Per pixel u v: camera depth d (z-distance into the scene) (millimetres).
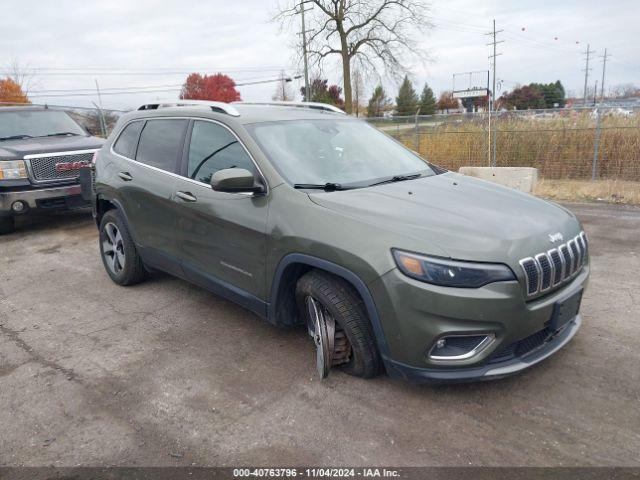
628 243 6312
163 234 4434
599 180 12305
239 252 3666
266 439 2836
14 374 3645
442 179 4016
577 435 2754
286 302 3547
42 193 7527
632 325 3990
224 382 3428
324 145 4008
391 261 2828
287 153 3740
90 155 8023
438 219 3033
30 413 3168
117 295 5090
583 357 3535
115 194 4945
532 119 14109
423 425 2885
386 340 2930
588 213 8312
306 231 3176
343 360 3336
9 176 7395
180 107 4590
